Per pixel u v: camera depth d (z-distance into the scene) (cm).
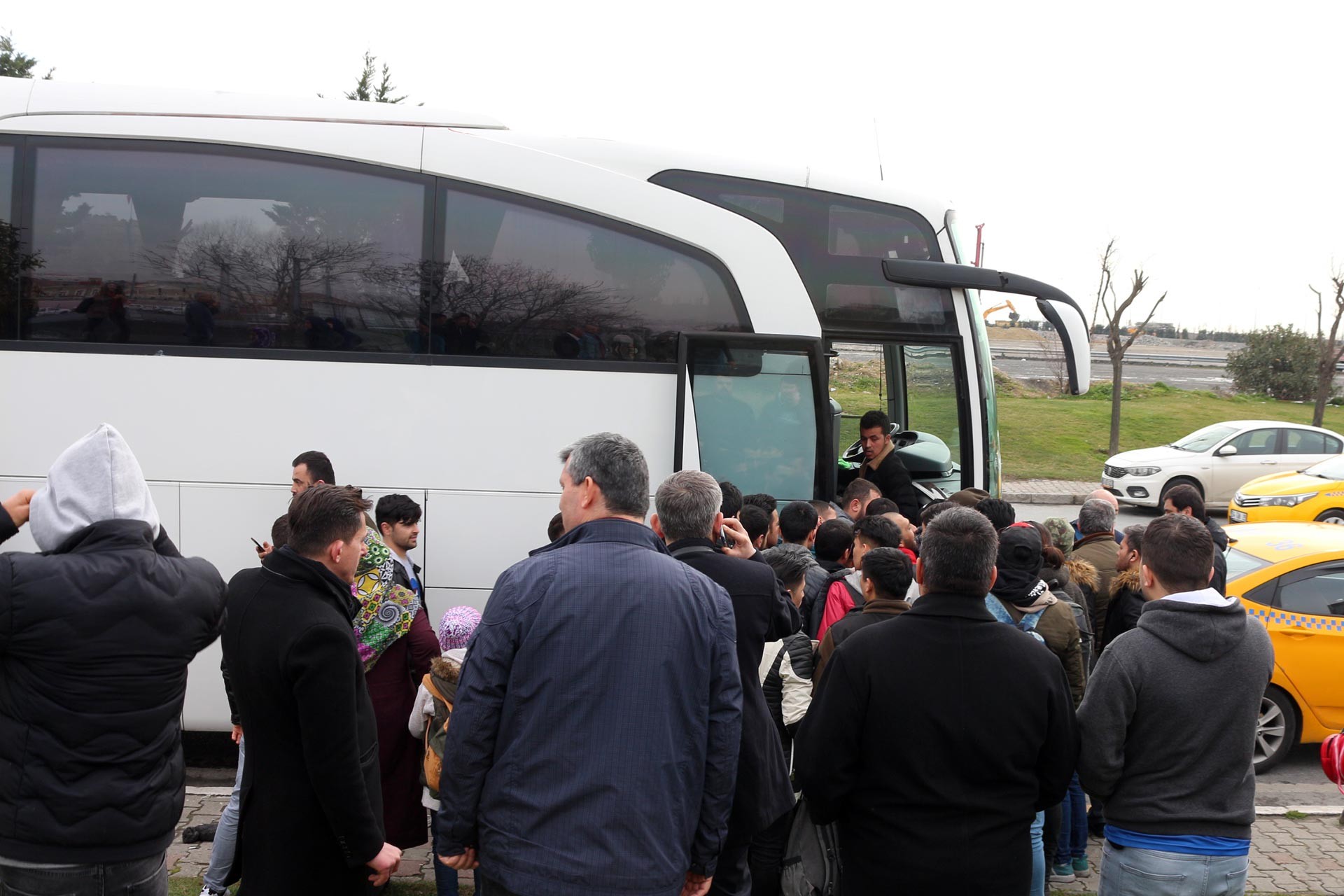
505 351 665
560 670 299
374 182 663
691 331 673
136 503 332
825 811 339
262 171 659
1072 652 482
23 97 660
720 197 762
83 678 311
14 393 648
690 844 312
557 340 668
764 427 682
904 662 327
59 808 308
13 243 649
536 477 661
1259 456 2038
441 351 661
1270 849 576
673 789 303
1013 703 325
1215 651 340
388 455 657
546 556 316
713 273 679
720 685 317
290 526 351
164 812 326
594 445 330
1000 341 4366
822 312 766
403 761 483
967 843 321
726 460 679
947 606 333
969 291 779
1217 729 340
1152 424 3156
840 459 862
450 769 305
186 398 650
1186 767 342
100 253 652
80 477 325
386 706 479
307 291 657
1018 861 325
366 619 471
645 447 670
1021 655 330
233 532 650
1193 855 338
